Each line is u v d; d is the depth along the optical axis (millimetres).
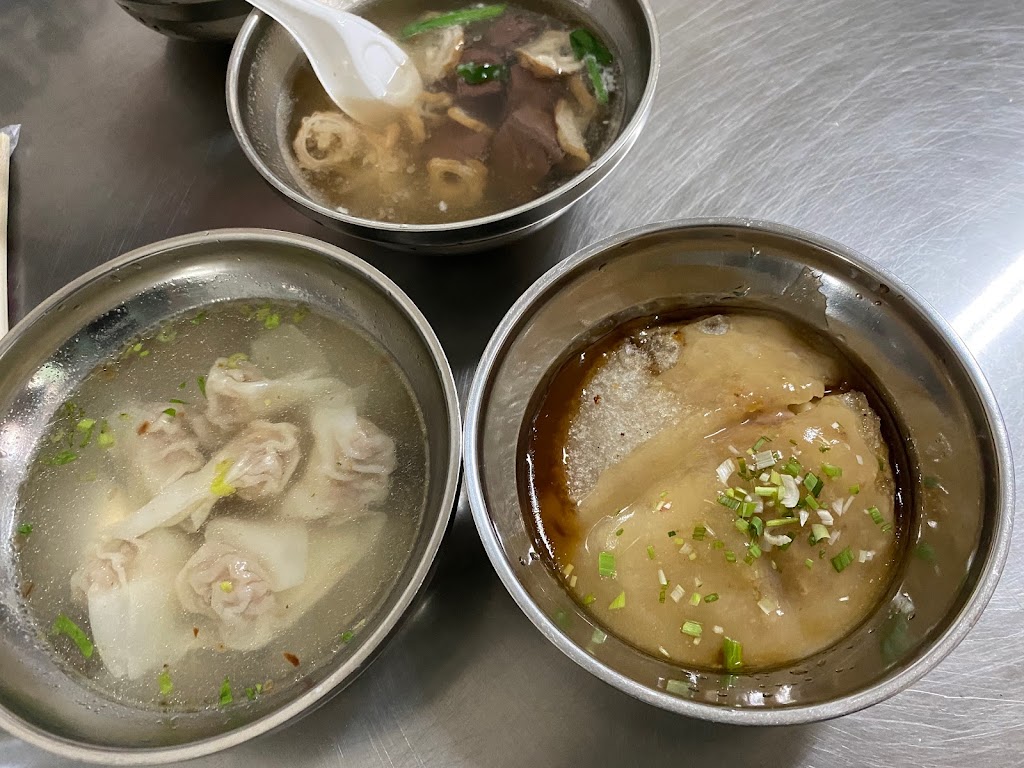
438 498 238
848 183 343
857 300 261
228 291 297
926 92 362
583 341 283
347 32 316
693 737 250
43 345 282
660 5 393
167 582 258
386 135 321
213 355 292
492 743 253
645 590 243
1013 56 369
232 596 249
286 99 333
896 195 339
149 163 370
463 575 273
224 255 291
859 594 242
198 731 229
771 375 267
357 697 260
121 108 385
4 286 336
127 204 360
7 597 255
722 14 388
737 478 250
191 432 281
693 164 350
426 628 267
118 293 289
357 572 254
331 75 324
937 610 225
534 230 297
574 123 314
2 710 221
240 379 283
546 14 344
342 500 264
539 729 254
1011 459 225
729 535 243
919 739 248
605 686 259
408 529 258
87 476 275
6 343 272
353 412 276
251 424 281
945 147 349
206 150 372
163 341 295
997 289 316
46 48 406
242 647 245
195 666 243
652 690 201
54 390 284
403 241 275
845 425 256
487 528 223
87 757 213
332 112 329
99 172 369
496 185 312
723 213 339
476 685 260
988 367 300
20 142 378
